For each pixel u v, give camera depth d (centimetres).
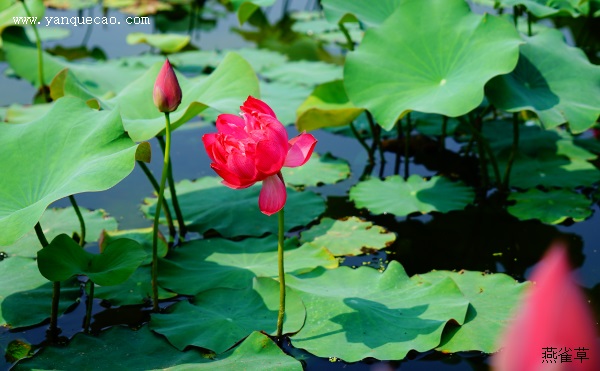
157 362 199
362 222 304
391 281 242
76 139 229
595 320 220
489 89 304
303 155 192
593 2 423
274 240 286
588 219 303
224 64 307
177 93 225
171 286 250
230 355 200
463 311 218
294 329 216
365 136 416
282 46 607
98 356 201
